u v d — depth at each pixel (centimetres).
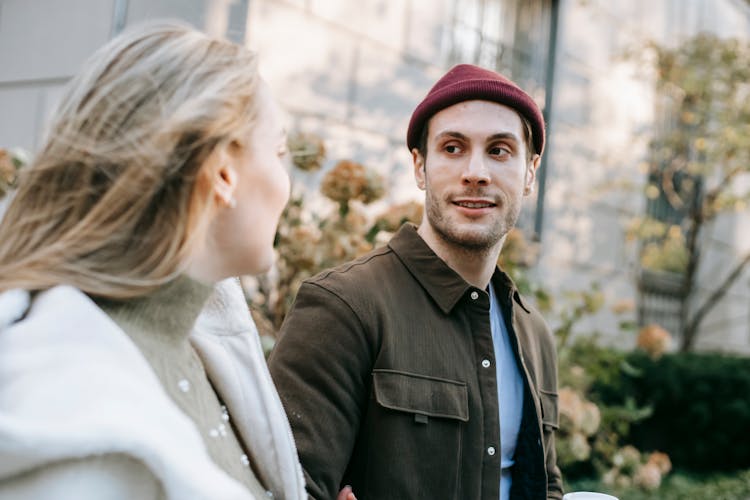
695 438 518
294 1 325
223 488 57
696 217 708
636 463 425
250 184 81
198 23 281
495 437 139
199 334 94
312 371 129
